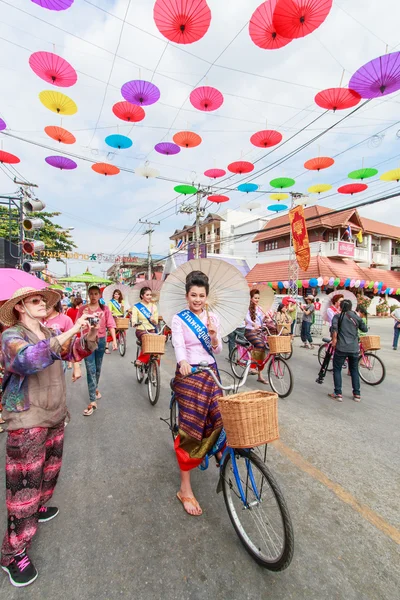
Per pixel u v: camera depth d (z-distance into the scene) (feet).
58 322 12.87
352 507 8.26
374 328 51.75
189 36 12.24
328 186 28.91
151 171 25.45
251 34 12.74
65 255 82.33
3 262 32.99
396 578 6.23
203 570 6.37
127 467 10.13
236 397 6.40
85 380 20.44
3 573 6.31
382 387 19.24
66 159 22.50
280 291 69.46
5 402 6.41
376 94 14.94
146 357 17.17
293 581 6.14
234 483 7.41
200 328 8.20
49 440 7.56
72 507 8.22
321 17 11.51
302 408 15.35
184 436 7.80
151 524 7.63
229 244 95.50
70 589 5.95
